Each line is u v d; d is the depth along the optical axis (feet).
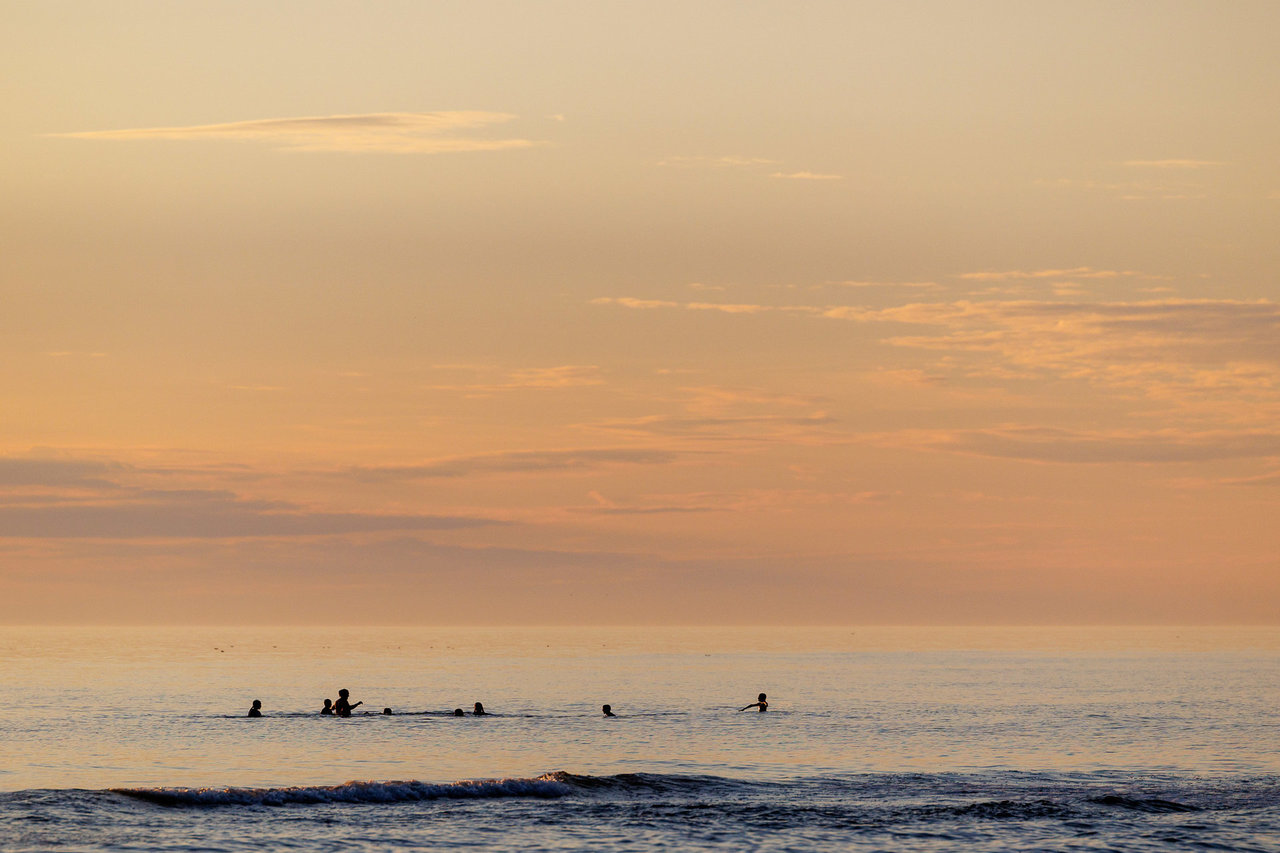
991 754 302.45
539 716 399.44
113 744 308.19
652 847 191.93
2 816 196.54
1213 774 268.21
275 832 195.72
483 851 187.62
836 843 196.54
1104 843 198.80
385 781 233.14
